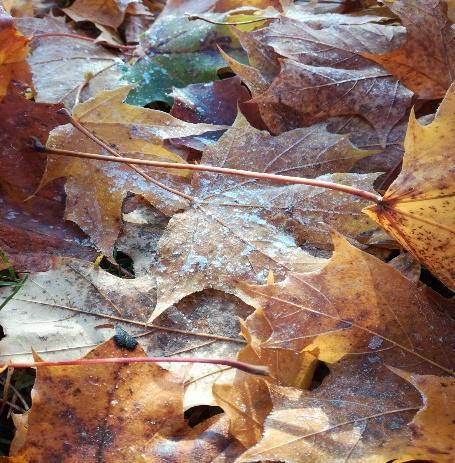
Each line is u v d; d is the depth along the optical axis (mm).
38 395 335
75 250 402
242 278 379
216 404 346
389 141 430
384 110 434
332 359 349
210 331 375
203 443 336
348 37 452
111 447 334
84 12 516
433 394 321
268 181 404
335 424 329
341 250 350
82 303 377
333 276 352
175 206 400
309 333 349
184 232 391
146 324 375
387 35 451
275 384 346
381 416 332
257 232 390
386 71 442
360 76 439
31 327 368
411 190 353
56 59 469
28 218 407
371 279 351
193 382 357
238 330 374
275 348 351
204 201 400
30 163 413
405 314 352
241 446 336
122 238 407
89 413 337
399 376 344
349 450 322
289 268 378
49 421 335
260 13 485
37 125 410
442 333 354
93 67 469
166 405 339
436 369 347
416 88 434
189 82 467
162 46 472
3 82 401
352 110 436
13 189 410
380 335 351
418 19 427
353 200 392
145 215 415
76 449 334
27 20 485
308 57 446
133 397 339
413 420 318
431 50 428
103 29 503
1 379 375
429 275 399
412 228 360
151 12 550
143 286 385
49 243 401
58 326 370
